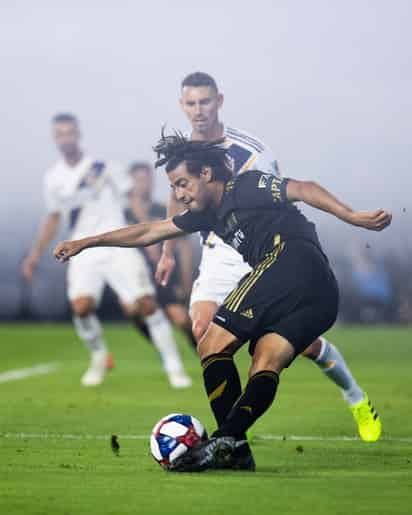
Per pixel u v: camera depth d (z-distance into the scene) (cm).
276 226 1593
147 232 1694
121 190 3534
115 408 2656
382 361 4400
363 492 1372
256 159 2159
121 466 1627
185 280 3641
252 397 1518
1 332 6334
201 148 1599
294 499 1317
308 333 1549
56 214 3544
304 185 1561
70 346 5384
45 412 2550
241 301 1561
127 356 4900
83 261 3400
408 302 6662
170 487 1405
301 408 2652
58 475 1524
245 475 1520
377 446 1941
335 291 1598
